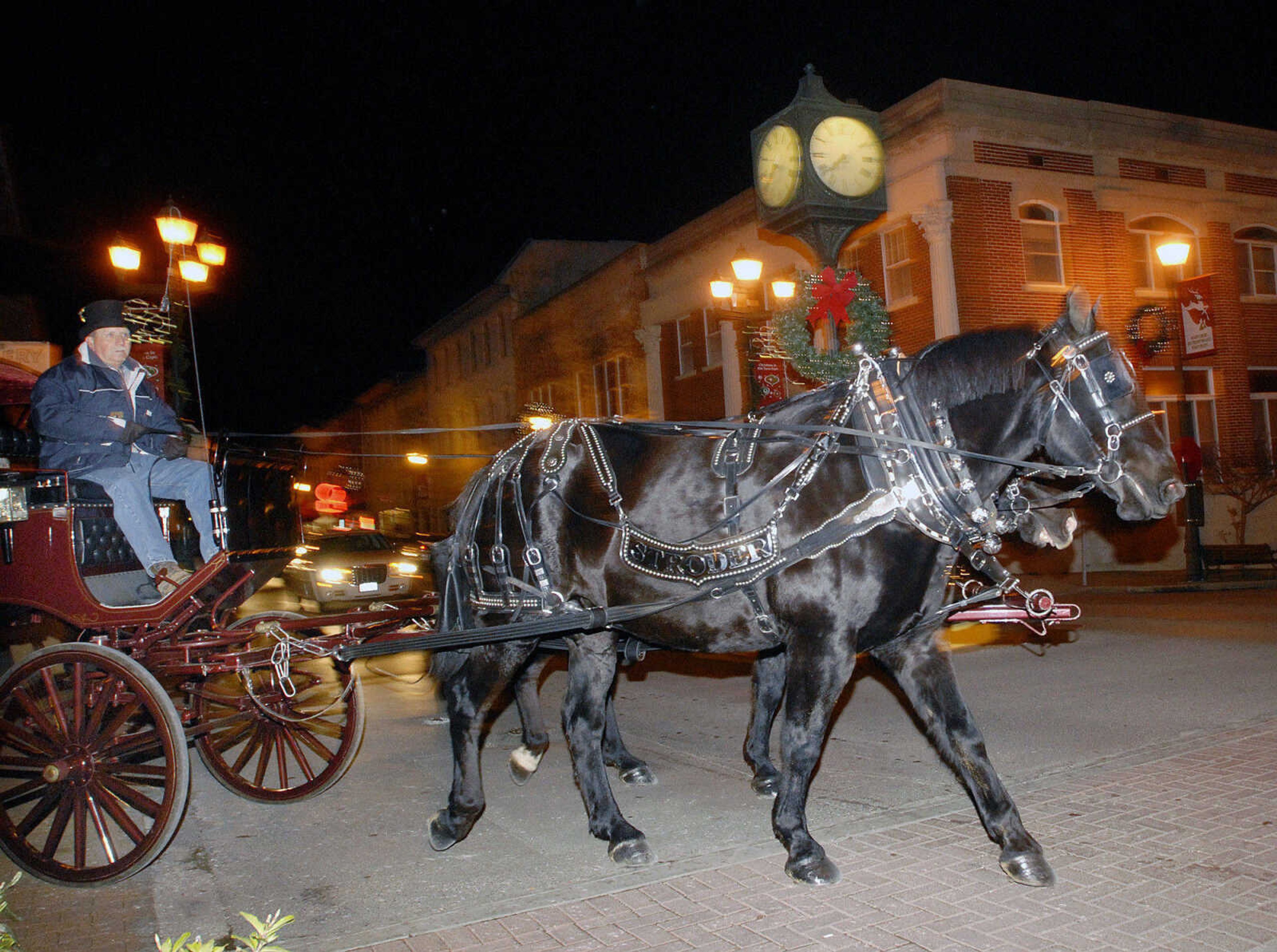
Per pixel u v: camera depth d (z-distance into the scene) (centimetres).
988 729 712
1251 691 791
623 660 645
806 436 462
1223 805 511
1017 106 1927
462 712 537
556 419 660
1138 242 2102
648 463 495
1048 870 424
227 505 576
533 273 3462
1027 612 632
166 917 447
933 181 1866
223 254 1137
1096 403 424
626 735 777
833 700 443
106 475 543
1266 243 2275
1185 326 1905
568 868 487
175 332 954
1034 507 468
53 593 534
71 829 592
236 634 545
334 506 1862
